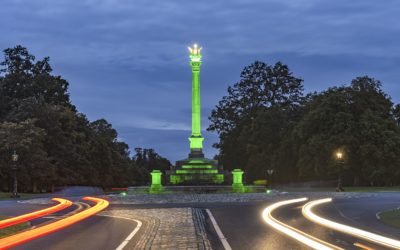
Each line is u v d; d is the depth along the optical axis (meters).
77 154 97.06
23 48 108.56
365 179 89.19
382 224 26.64
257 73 133.62
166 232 23.30
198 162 80.56
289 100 132.75
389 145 83.06
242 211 35.94
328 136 87.38
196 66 82.69
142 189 70.94
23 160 79.81
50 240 21.39
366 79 91.94
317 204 42.25
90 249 18.56
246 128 119.56
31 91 104.94
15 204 49.72
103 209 40.91
